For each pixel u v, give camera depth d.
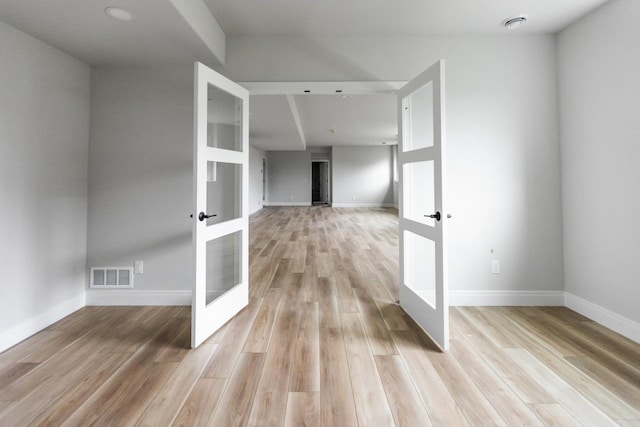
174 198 2.91
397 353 2.07
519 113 2.87
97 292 2.92
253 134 7.96
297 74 2.90
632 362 1.95
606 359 1.98
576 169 2.68
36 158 2.37
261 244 5.68
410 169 2.83
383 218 9.30
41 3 1.92
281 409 1.54
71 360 1.98
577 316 2.65
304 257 4.76
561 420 1.47
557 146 2.86
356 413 1.51
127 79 2.88
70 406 1.56
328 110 6.16
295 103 5.64
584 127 2.58
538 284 2.89
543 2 2.38
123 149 2.89
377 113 6.43
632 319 2.24
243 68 2.90
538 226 2.88
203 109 2.18
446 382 1.75
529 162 2.87
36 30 2.25
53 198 2.53
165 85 2.89
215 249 2.64
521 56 2.85
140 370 1.87
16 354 2.05
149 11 2.04
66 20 2.12
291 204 13.20
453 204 2.87
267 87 2.90
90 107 2.88
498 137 2.87
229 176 2.76
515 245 2.89
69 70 2.65
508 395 1.64
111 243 2.91
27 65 2.29
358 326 2.47
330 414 1.51
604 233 2.44
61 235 2.61
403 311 2.78
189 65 2.87
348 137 9.95
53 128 2.51
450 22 2.68
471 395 1.64
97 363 1.95
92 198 2.89
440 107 2.11
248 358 2.00
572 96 2.69
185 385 1.72
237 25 2.73
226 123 2.71
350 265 4.32
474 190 2.87
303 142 9.59
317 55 2.90
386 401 1.60
